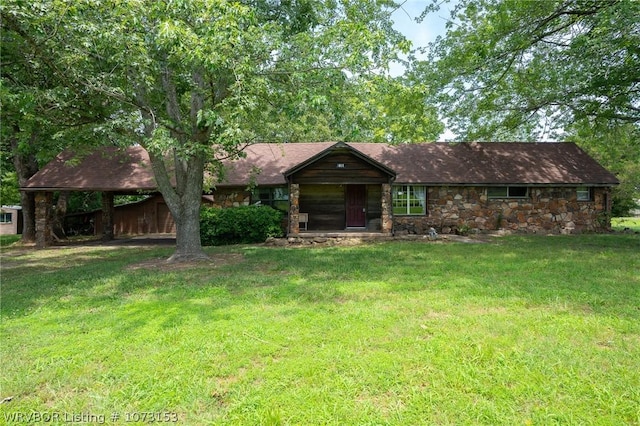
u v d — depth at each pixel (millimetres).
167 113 9789
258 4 9227
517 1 11141
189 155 8094
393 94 9188
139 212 22719
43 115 8273
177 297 5652
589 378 3004
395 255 9703
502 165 16625
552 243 12125
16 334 4156
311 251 10945
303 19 9852
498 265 7930
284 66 8039
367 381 3000
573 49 10406
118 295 5898
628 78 10625
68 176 15266
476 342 3699
